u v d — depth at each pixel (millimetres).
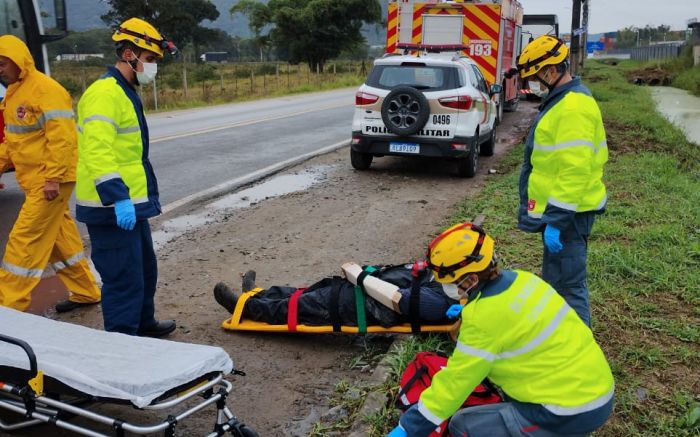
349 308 4371
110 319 4312
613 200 8141
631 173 9758
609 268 5711
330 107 23266
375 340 4645
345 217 7820
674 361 4242
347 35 60875
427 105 9367
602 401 2545
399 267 4586
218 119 18750
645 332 4613
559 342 2545
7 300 4836
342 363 4367
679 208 7723
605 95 23812
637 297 5191
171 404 2979
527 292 2582
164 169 10594
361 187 9469
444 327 4250
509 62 16547
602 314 4863
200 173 10312
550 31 25406
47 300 5445
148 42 4176
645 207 7742
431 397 2570
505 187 9016
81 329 3664
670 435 3477
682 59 45000
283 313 4566
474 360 2516
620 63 71938
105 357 3289
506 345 2518
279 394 3986
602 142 3863
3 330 3629
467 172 9977
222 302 4875
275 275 5934
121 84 4184
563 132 3668
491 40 14469
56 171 4734
